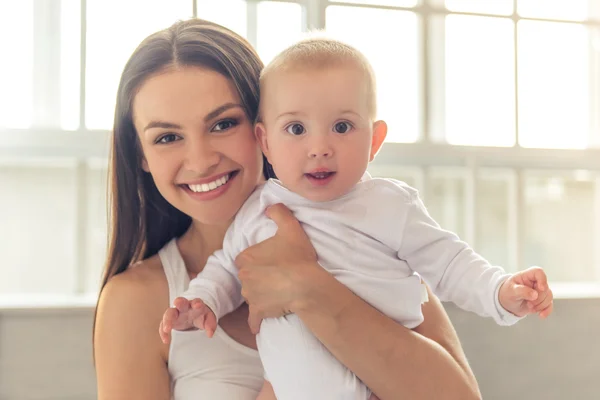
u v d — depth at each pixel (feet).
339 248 3.34
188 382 3.50
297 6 7.29
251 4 7.18
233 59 3.48
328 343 3.16
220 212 3.51
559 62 8.29
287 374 3.25
